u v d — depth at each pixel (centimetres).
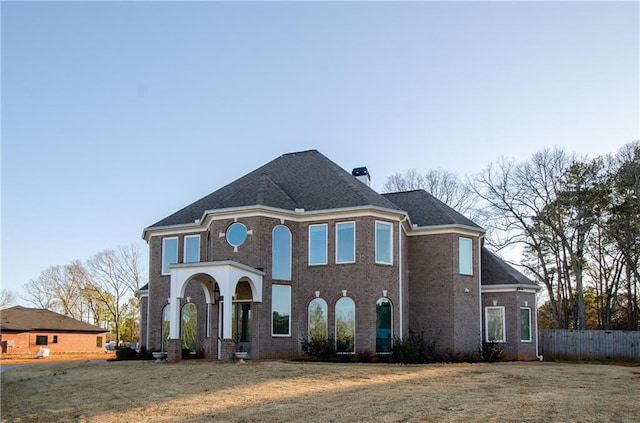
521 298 3716
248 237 3091
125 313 8588
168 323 3559
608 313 5247
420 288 3506
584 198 4862
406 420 1438
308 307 3155
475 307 3522
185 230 3591
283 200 3275
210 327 3075
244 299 3078
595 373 2455
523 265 5409
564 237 4919
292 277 3172
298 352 3103
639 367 3016
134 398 1881
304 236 3222
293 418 1499
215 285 3052
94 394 2030
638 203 4603
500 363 3089
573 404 1627
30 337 6725
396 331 3123
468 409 1554
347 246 3128
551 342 4122
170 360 2783
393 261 3181
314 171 3578
